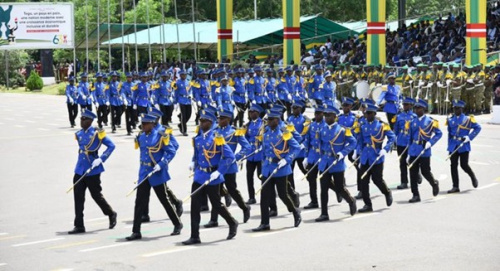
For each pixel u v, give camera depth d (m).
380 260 18.89
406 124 26.81
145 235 22.38
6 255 20.03
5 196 29.34
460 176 31.38
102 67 105.62
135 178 32.72
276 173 22.42
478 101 52.44
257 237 21.70
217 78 47.22
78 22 97.56
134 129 50.38
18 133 50.12
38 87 96.94
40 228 23.69
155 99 47.09
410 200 26.39
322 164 23.91
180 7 114.81
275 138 22.42
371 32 60.25
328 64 68.00
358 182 27.31
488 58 59.00
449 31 65.75
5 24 95.50
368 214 24.53
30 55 117.62
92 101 52.53
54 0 106.75
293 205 22.88
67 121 57.84
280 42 82.50
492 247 20.03
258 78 48.03
